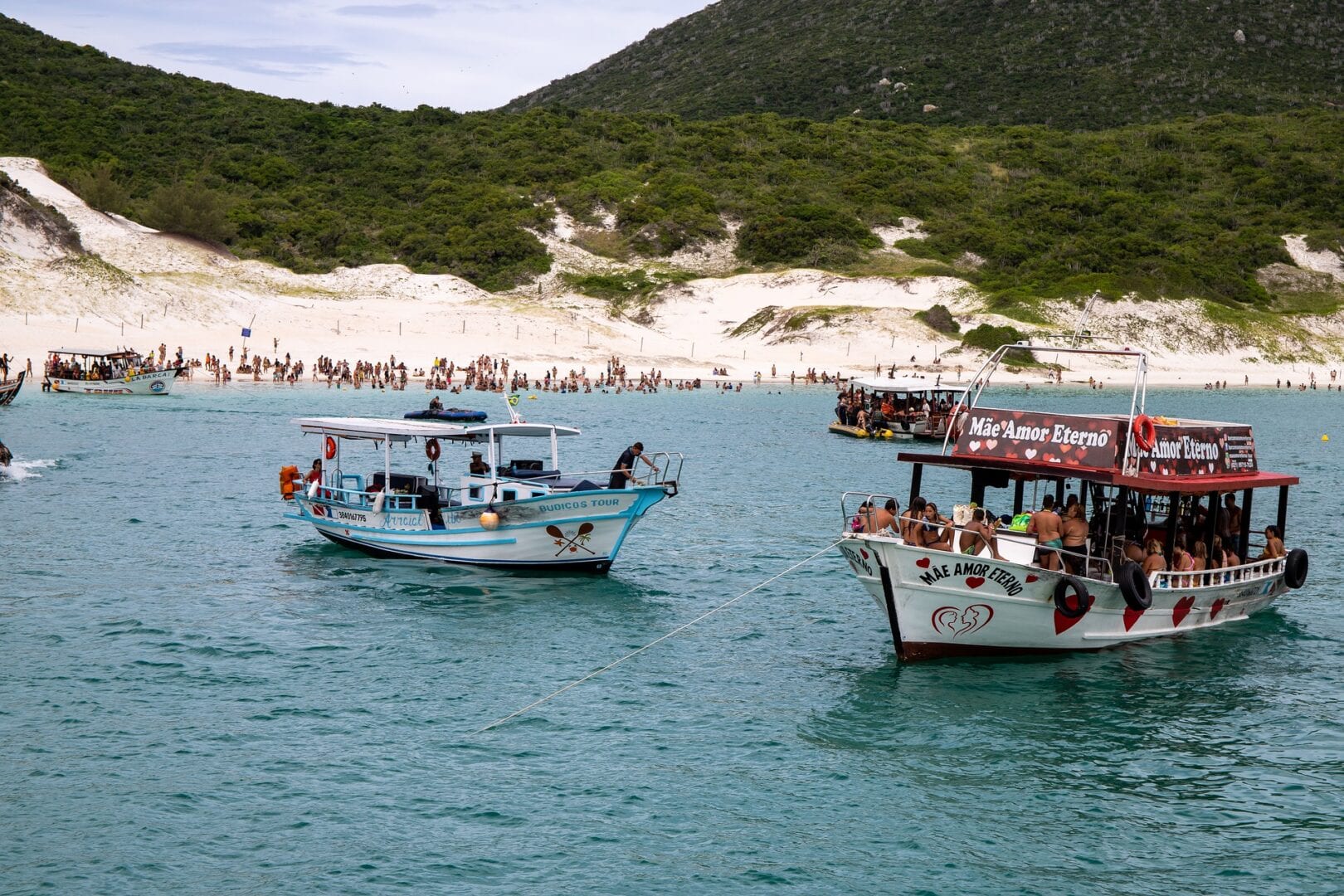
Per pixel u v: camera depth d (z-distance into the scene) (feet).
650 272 520.83
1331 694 72.49
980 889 49.21
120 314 370.53
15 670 72.84
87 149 575.79
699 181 608.60
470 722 66.08
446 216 544.62
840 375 402.52
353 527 109.29
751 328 465.06
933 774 59.98
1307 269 554.87
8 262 375.66
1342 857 52.16
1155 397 378.12
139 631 82.12
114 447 191.42
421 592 94.84
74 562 103.76
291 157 612.29
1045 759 61.93
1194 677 75.15
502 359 383.24
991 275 517.14
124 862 49.85
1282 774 60.59
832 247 534.78
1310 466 203.92
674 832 53.42
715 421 265.34
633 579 101.40
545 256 518.37
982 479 83.10
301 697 69.36
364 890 48.08
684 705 69.21
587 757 61.46
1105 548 79.15
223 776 58.13
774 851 51.88
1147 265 513.04
